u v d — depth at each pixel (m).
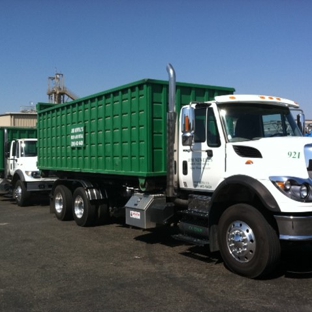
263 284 5.44
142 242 8.14
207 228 6.28
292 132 7.04
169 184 7.22
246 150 5.95
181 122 6.65
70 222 10.67
